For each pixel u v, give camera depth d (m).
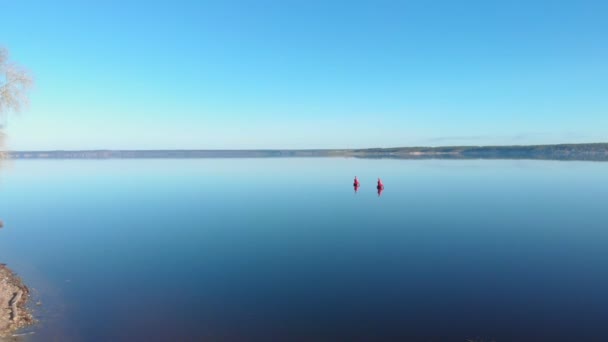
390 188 60.31
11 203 49.50
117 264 22.69
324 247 25.58
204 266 22.06
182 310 16.30
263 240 27.88
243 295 17.75
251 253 24.50
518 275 19.70
